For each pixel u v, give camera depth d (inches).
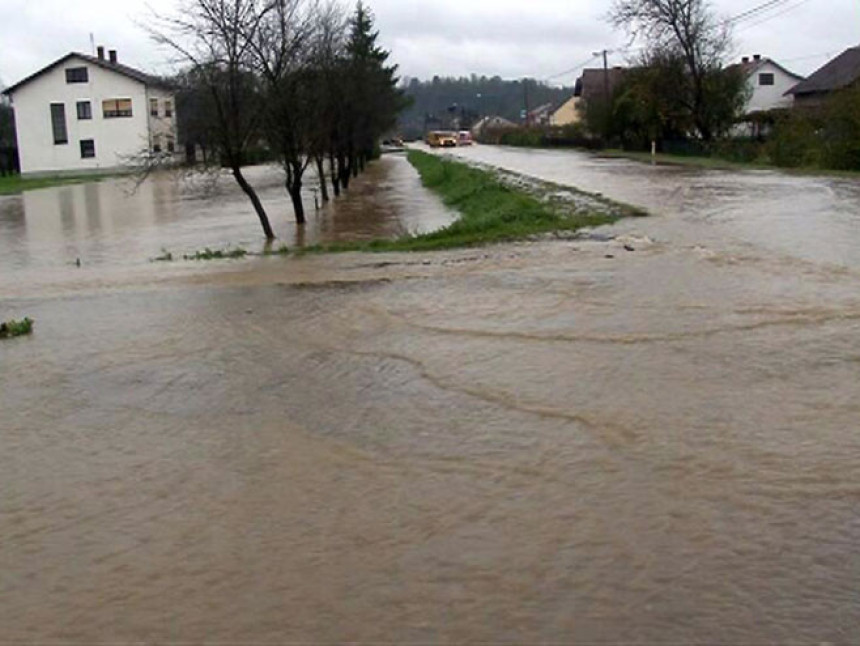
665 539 187.5
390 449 247.4
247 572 182.1
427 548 188.2
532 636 154.6
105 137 2930.6
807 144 1459.2
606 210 842.2
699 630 154.2
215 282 561.0
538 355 338.3
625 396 283.0
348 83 1556.3
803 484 212.4
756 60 3336.6
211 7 907.4
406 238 732.0
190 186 1926.7
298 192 1045.8
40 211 1469.0
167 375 338.0
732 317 384.8
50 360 372.2
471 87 6761.8
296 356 356.8
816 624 154.8
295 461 242.1
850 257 526.6
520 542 188.9
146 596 174.7
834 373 299.1
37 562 191.3
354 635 157.4
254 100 949.8
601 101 2908.5
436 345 361.7
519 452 240.4
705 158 1987.0
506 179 1406.3
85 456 254.5
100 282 599.5
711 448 236.7
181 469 240.5
